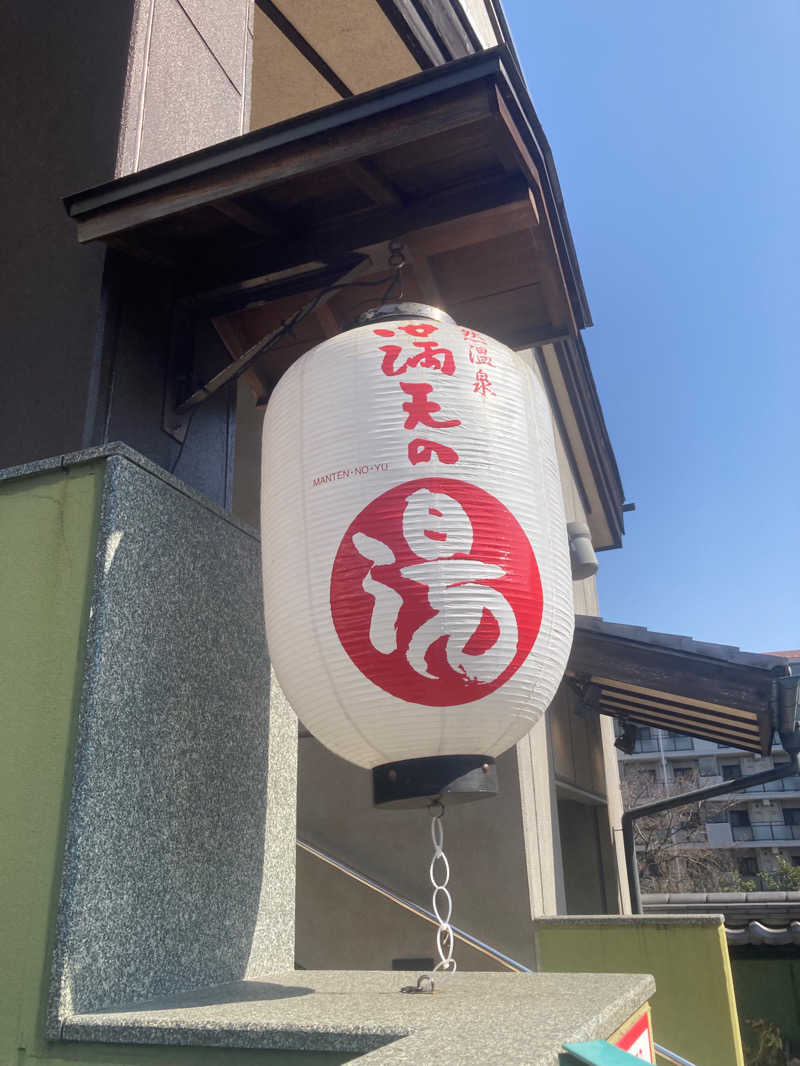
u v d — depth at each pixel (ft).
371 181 7.79
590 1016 4.67
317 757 20.16
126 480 6.92
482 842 17.98
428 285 9.07
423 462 5.85
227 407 10.43
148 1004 5.88
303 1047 4.78
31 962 5.51
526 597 5.74
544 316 9.68
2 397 9.30
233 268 9.22
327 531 5.82
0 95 12.35
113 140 10.05
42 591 6.64
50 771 5.98
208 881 7.05
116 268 8.98
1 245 10.56
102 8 11.31
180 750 6.98
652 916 14.16
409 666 5.44
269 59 18.99
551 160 8.09
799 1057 29.48
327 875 17.81
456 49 18.89
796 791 141.18
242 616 8.35
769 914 30.63
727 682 17.53
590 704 23.39
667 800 26.07
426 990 6.14
